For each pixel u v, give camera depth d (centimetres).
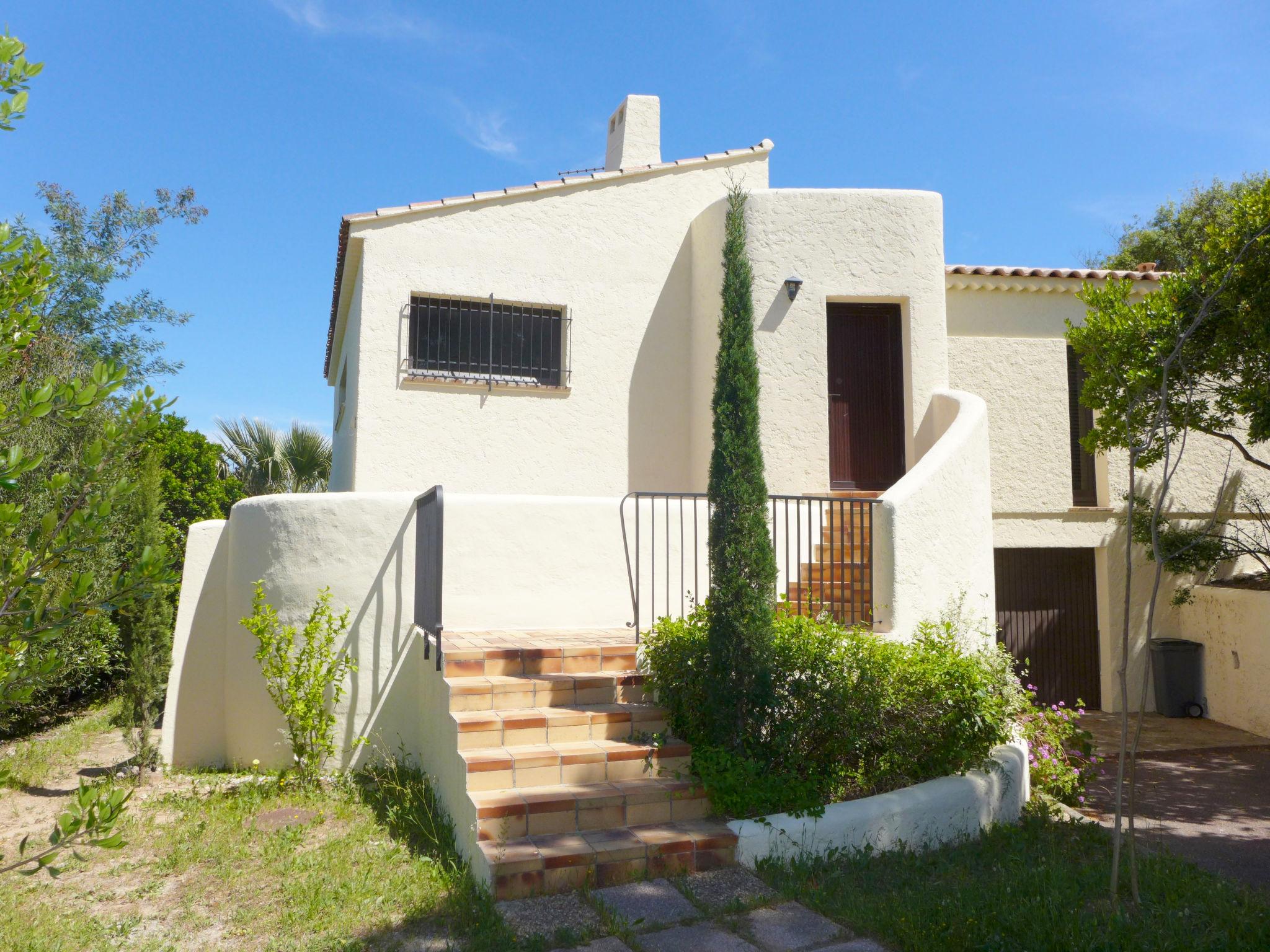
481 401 959
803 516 911
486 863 433
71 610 297
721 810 506
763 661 534
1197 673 1076
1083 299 926
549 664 610
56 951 394
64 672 870
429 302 960
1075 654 1134
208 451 1706
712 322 991
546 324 1005
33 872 278
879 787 571
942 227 1002
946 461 744
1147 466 909
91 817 284
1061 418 1114
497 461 957
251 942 404
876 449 1001
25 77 297
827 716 534
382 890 453
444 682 574
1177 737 964
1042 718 712
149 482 765
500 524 735
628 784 505
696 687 562
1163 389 501
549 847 450
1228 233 820
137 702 696
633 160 1202
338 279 1059
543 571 743
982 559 785
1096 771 721
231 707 746
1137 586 1117
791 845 484
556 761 505
